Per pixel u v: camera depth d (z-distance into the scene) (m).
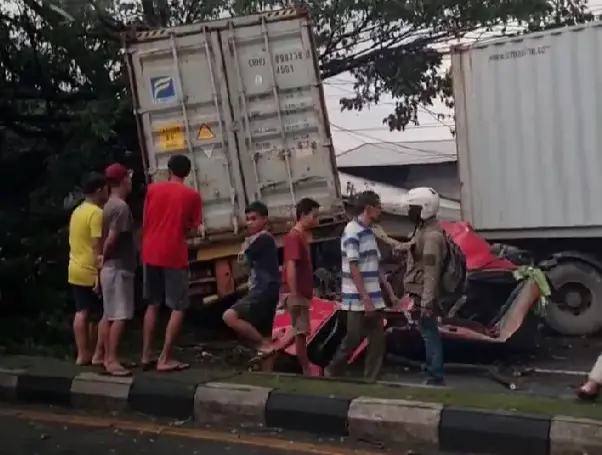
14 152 13.12
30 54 12.76
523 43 12.00
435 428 6.13
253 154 10.90
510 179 12.20
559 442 5.70
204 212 10.88
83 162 12.16
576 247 12.04
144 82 10.97
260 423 6.82
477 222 12.54
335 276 11.34
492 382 8.66
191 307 11.00
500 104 12.25
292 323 8.16
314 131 10.96
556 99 11.73
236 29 10.96
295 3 14.50
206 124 10.94
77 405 7.56
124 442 6.53
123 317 7.75
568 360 9.79
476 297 9.95
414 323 8.58
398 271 9.88
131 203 12.38
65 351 9.81
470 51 12.52
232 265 10.96
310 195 10.91
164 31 10.95
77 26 12.57
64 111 13.14
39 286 11.88
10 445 6.48
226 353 9.97
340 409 6.53
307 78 10.94
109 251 7.71
